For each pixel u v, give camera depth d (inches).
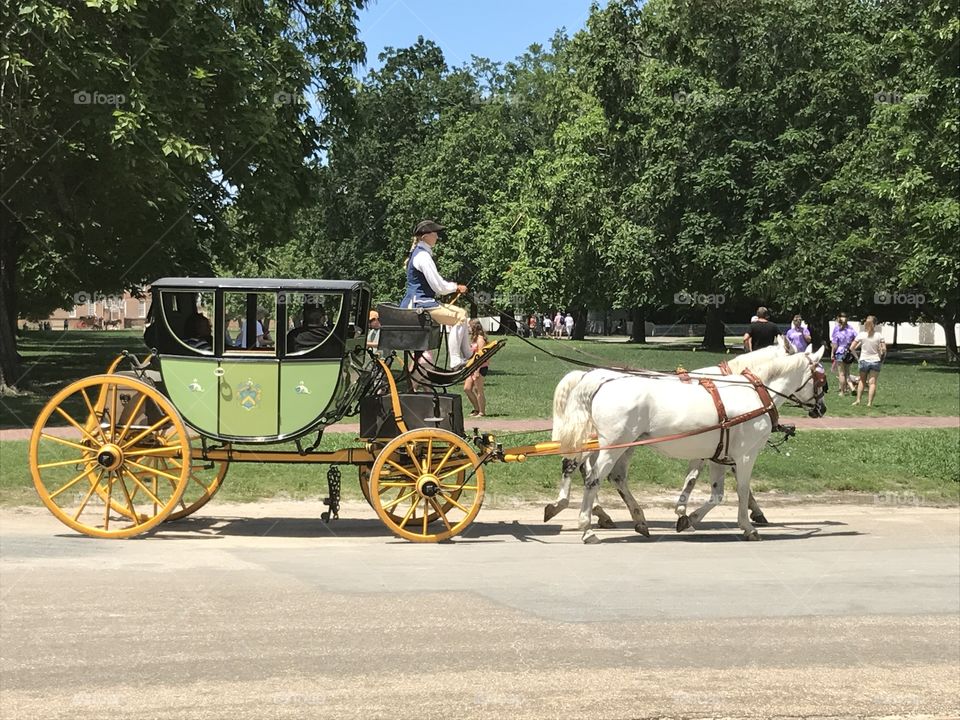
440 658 249.8
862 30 1889.8
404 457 407.8
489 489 526.0
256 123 907.4
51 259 1325.0
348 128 1224.8
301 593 309.9
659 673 242.2
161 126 796.6
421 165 2364.7
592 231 2126.0
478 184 2234.3
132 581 321.1
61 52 746.8
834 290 1720.0
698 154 1946.4
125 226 975.0
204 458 399.9
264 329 406.0
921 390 1116.5
